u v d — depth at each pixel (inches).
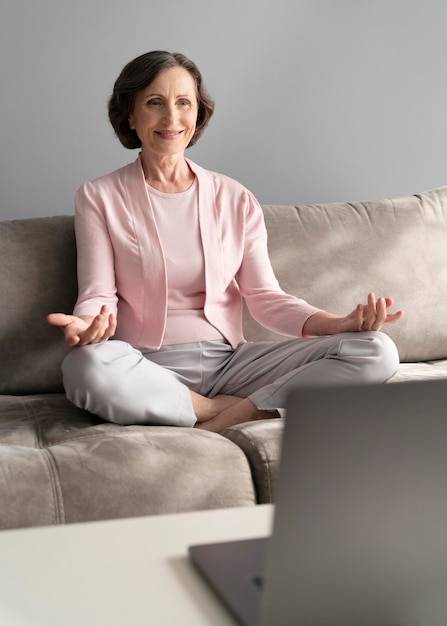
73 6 105.1
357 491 24.0
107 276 83.4
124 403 71.3
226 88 111.7
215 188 88.8
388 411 23.9
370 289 96.4
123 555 29.3
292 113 114.7
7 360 84.5
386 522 24.5
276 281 89.7
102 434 67.3
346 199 118.4
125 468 61.0
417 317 97.7
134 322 84.5
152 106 84.7
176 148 85.5
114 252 84.9
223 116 112.0
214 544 29.8
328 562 24.3
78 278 84.3
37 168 106.5
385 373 76.5
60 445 64.3
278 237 94.8
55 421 72.5
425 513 24.8
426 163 120.9
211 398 84.0
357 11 115.5
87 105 107.2
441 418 24.4
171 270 84.4
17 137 105.3
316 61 114.7
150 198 86.0
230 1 110.6
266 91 113.3
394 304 97.0
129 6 107.0
